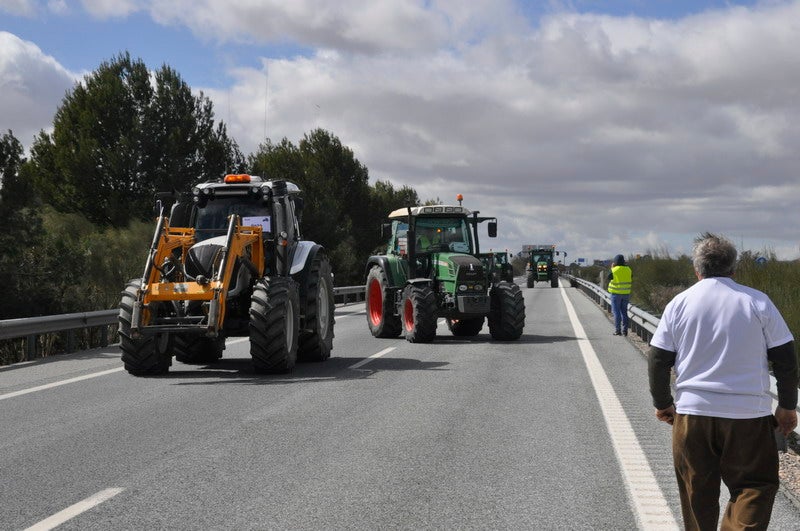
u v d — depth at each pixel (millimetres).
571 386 10398
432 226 17344
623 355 13961
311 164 42438
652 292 25547
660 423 7996
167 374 11648
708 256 3969
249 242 11781
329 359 13633
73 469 6230
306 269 12930
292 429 7691
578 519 5023
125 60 32938
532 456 6645
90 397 9555
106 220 31094
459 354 14195
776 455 3758
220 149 33562
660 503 5352
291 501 5395
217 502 5371
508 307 16359
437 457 6609
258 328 11250
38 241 17188
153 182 30688
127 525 4906
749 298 3852
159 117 31859
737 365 3783
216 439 7262
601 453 6750
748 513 3613
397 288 17203
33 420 8156
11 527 4871
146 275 10969
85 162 30234
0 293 16359
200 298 10789
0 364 15219
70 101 32406
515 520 5004
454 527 4871
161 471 6164
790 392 3811
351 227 45531
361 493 5582
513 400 9336
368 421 8086
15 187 17125
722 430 3742
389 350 14961
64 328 14328
